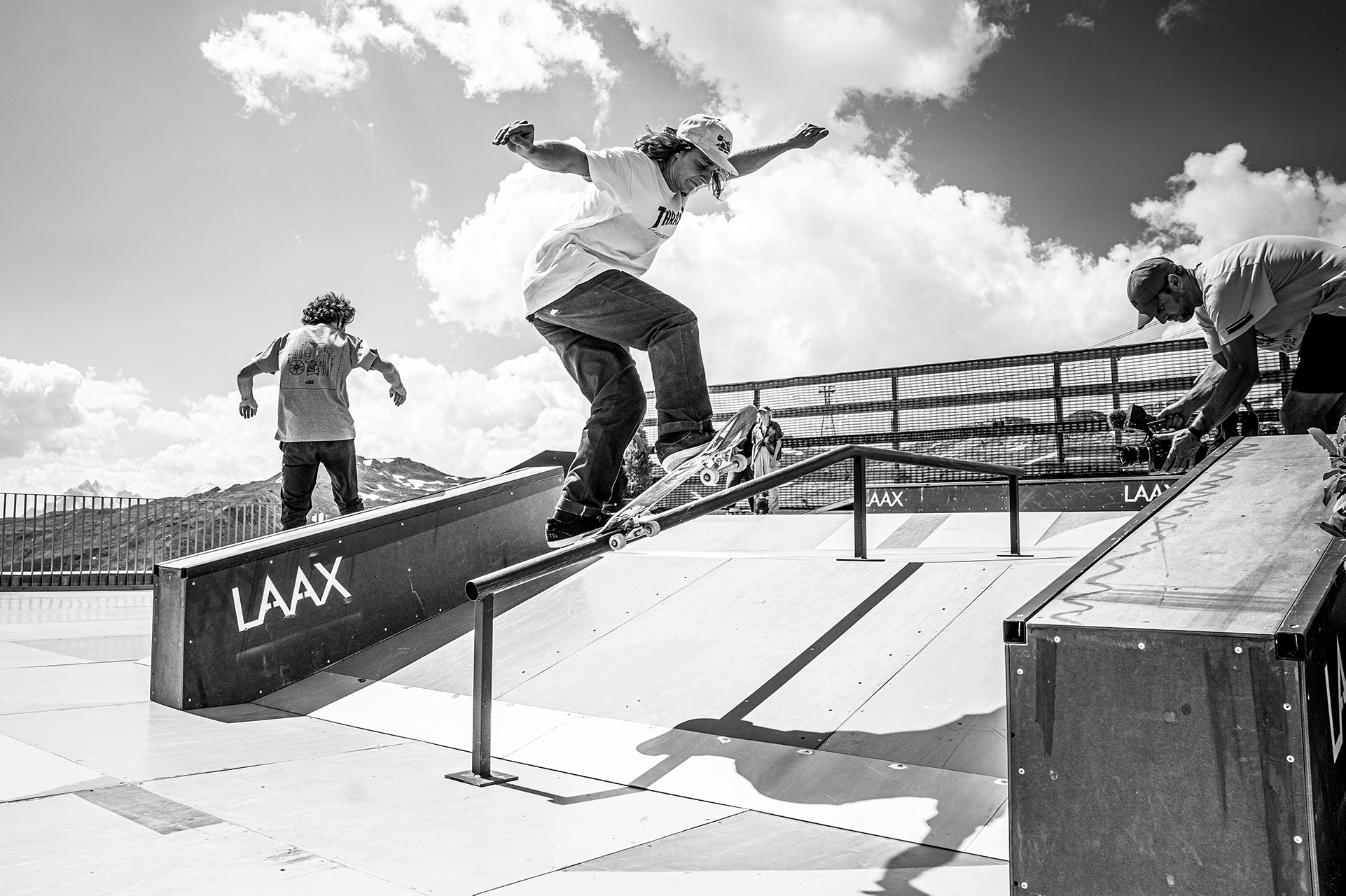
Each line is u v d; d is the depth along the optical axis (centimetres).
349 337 627
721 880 201
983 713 283
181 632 395
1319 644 164
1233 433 820
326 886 196
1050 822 175
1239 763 158
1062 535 673
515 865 210
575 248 347
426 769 297
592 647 393
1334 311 327
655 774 281
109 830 230
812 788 259
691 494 1100
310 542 440
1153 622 169
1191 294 342
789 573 428
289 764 302
